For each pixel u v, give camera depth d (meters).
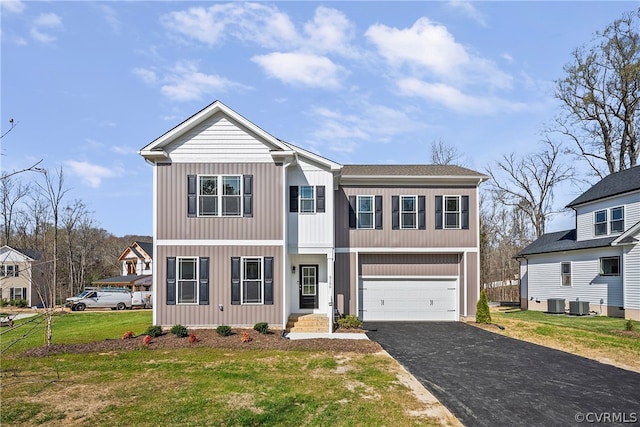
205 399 7.73
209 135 15.19
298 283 17.53
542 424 6.88
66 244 43.25
